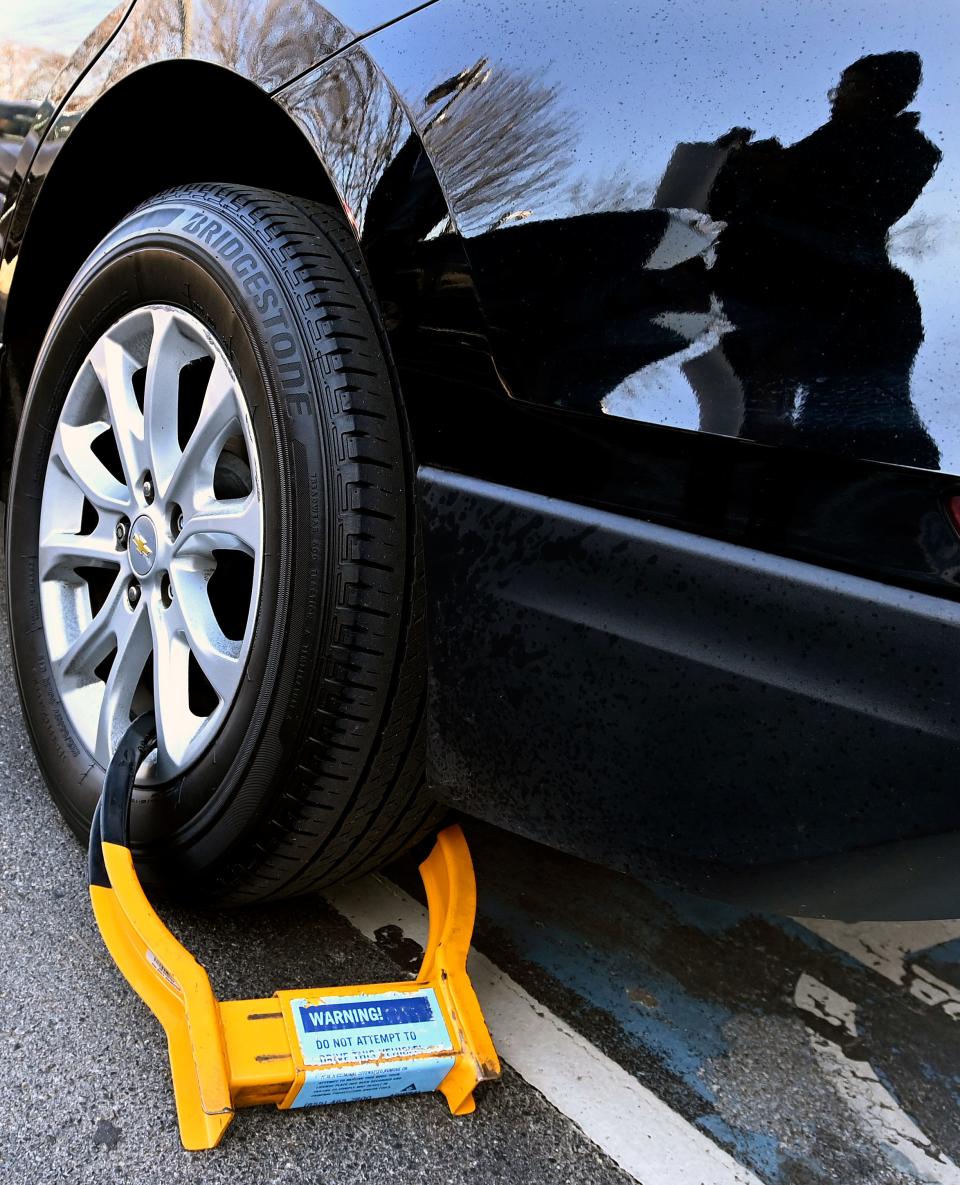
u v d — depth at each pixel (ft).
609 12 3.50
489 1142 4.22
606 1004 5.19
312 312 4.26
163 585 5.04
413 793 4.50
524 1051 4.78
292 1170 3.91
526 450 3.64
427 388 3.89
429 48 3.93
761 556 3.21
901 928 6.20
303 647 4.15
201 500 4.79
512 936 5.58
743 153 3.16
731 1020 5.22
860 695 3.09
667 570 3.35
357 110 4.12
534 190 3.55
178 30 5.04
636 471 3.40
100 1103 4.07
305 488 4.14
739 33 3.23
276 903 5.34
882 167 2.97
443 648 3.95
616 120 3.41
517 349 3.59
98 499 5.46
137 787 4.99
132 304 5.18
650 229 3.31
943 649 2.95
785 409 3.09
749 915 6.07
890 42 2.98
